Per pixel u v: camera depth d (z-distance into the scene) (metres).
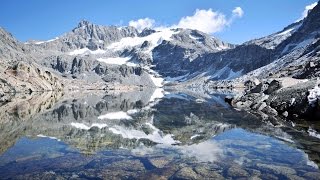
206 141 25.67
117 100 90.19
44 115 46.12
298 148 22.08
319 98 35.44
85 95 123.75
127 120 41.44
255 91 66.50
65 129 32.94
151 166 18.08
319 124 32.84
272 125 33.16
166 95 124.94
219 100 84.44
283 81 54.53
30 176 16.34
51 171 17.22
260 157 19.84
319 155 20.05
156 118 43.62
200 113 49.25
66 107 61.69
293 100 40.66
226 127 33.34
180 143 25.11
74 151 22.12
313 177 15.74
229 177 15.94
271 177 15.84
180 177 16.02
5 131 30.83
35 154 21.11
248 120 38.22
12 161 19.27
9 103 69.06
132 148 23.19
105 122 39.22
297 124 33.16
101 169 17.56
